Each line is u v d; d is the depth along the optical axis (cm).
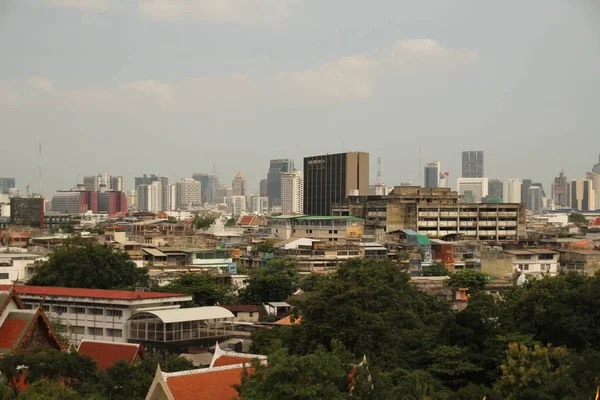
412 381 10144
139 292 14350
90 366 9212
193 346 13325
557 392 9912
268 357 8388
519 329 12381
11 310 10125
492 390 10231
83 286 16462
